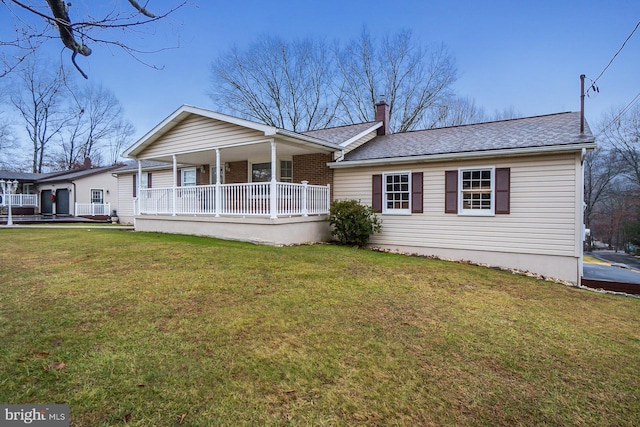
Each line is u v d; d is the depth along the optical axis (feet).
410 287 18.78
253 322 12.86
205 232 36.60
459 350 11.35
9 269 20.36
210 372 9.37
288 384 8.96
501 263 30.73
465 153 30.83
